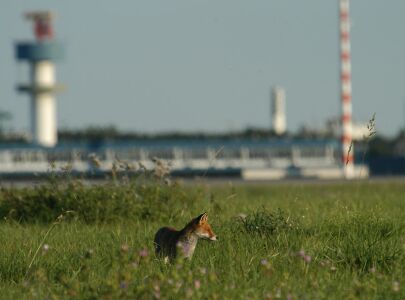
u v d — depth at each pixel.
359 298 42.12
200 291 40.69
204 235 51.78
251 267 48.97
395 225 63.28
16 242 60.38
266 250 55.69
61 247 57.53
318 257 53.31
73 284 42.84
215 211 80.81
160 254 52.22
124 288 39.94
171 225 73.62
